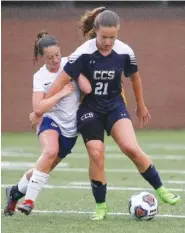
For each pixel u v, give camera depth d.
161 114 66.50
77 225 21.50
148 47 65.88
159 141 56.50
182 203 26.94
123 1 65.50
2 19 65.75
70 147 23.09
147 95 66.25
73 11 65.44
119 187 32.22
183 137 59.94
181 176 36.59
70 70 22.20
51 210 25.08
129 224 21.73
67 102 22.67
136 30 65.75
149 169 22.67
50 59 22.44
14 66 66.31
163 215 23.84
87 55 22.16
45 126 22.77
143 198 22.64
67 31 65.44
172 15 65.81
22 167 40.41
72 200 27.95
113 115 22.56
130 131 22.44
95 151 22.31
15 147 52.25
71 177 36.41
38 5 65.75
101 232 20.30
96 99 22.52
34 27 65.88
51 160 22.27
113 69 22.31
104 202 22.92
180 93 66.25
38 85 22.62
